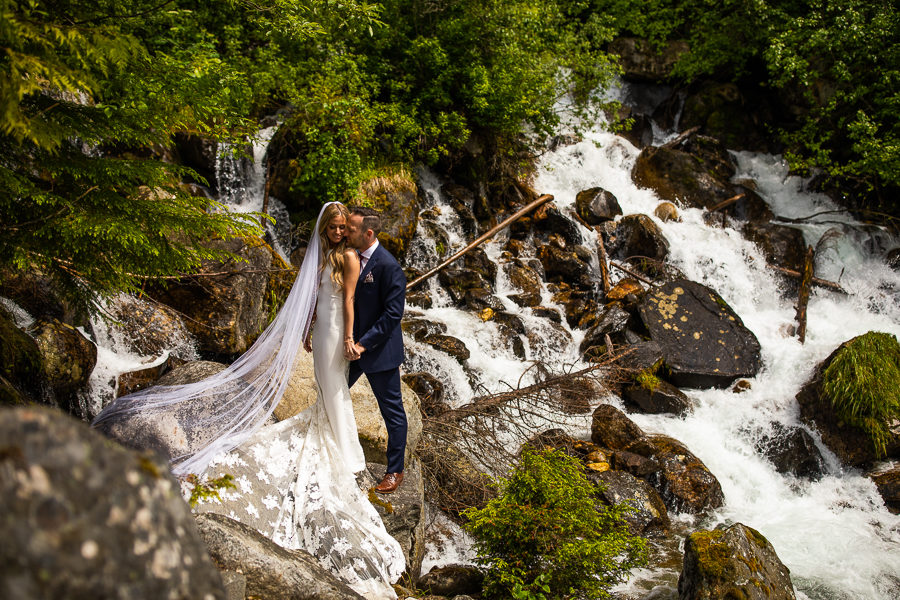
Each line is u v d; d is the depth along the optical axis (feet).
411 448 17.38
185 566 5.21
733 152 45.52
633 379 27.61
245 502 12.56
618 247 36.35
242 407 13.97
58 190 13.55
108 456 4.95
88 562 4.53
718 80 47.55
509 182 38.42
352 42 34.47
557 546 15.44
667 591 17.75
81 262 13.55
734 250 36.68
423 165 36.37
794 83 43.57
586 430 25.48
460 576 16.21
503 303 31.27
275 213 31.42
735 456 25.52
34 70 9.91
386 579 12.82
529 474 16.43
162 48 29.99
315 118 31.63
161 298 22.91
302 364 17.26
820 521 22.27
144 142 14.56
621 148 42.96
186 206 14.47
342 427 13.67
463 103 36.40
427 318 29.22
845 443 25.43
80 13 12.05
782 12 43.16
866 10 40.45
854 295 34.99
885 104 40.09
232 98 19.36
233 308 23.32
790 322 32.78
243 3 19.72
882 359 25.98
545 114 38.17
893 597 18.47
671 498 22.66
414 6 35.04
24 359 16.56
